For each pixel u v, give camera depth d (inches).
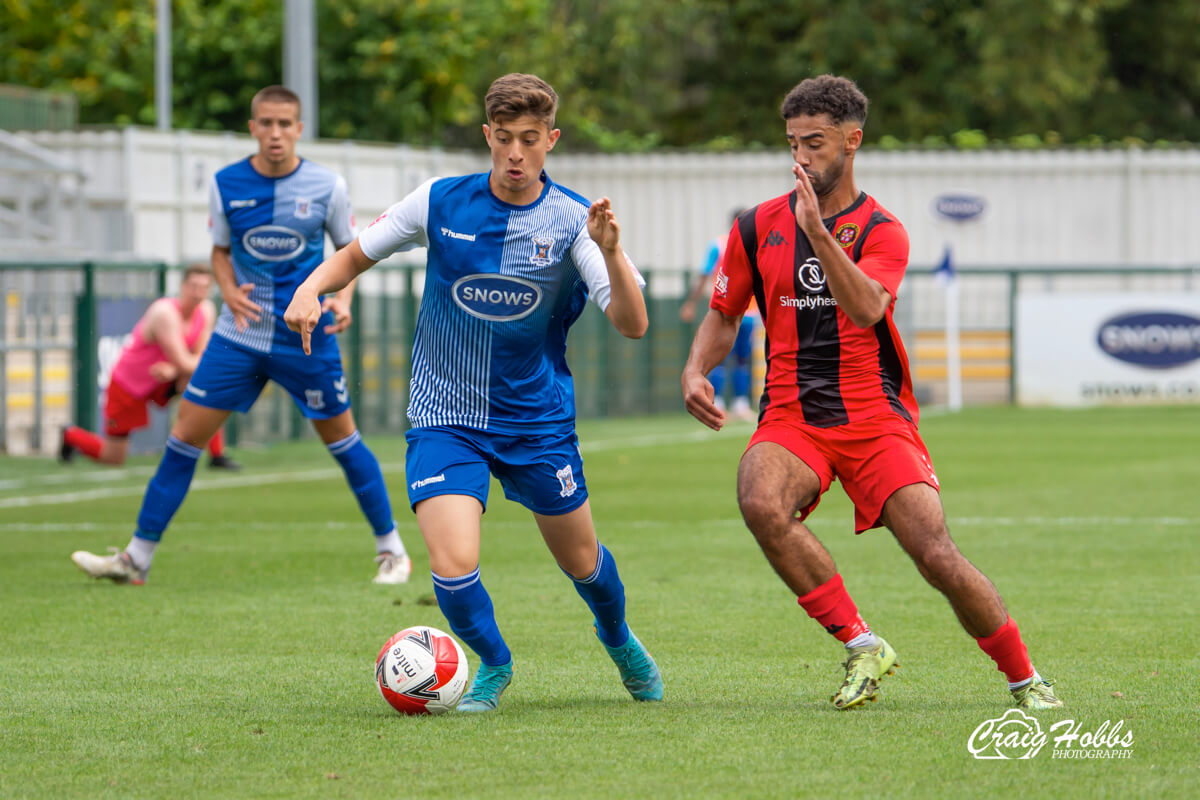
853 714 649.0
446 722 640.4
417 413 673.0
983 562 1160.2
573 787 532.1
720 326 687.7
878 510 650.8
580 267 654.5
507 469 668.1
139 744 603.8
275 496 1670.8
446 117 3902.6
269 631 886.4
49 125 2928.2
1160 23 4586.6
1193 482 1764.3
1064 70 4318.4
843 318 655.1
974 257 3270.2
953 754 573.6
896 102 4468.5
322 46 3774.6
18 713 663.8
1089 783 531.8
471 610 650.8
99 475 1895.9
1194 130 4640.8
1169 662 776.3
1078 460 2036.2
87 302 2020.2
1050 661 780.6
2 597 1010.7
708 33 4862.2
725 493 1700.3
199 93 3858.3
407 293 2522.1
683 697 696.4
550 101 642.8
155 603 986.1
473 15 3964.1
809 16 4562.0
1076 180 3243.1
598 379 2982.3
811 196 603.2
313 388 1067.9
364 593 1031.0
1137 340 3134.8
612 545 1278.3
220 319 1072.2
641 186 3324.3
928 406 3203.7
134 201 2642.7
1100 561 1163.9
